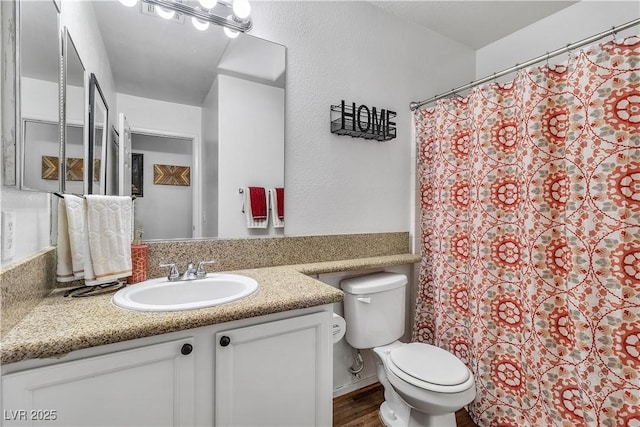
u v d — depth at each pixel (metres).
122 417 0.78
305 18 1.66
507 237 1.51
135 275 1.19
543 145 1.36
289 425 1.04
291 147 1.62
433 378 1.27
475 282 1.60
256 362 0.96
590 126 1.21
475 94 1.60
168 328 0.82
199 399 0.88
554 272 1.34
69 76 1.04
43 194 0.99
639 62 1.11
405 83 2.03
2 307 0.69
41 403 0.70
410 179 2.05
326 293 1.09
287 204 1.61
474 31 2.16
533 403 1.39
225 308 0.92
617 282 1.15
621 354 1.14
